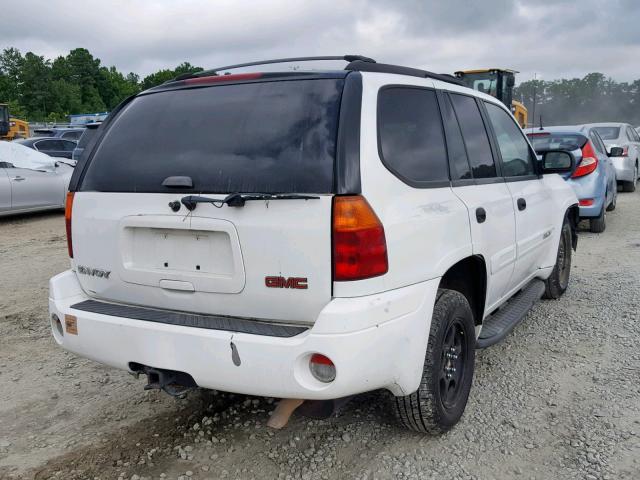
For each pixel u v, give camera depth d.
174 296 3.01
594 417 3.56
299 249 2.66
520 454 3.22
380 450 3.29
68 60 126.88
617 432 3.39
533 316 5.39
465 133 3.79
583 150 8.98
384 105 3.04
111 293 3.24
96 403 3.92
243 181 2.80
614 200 11.38
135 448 3.38
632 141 15.23
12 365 4.54
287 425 3.59
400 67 3.39
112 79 137.25
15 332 5.27
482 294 3.75
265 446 3.37
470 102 4.02
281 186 2.72
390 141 3.00
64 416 3.76
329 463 3.19
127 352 3.00
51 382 4.24
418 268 2.94
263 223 2.71
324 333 2.58
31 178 11.48
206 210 2.84
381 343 2.69
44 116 105.50
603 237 9.04
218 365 2.75
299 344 2.60
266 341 2.65
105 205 3.16
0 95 109.06
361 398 3.88
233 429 3.56
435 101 3.54
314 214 2.64
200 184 2.89
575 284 6.40
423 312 2.95
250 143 2.88
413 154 3.15
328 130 2.75
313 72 3.03
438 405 3.19
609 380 4.04
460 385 3.52
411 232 2.88
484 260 3.64
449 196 3.32
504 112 4.66
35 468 3.19
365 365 2.65
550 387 3.97
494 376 4.16
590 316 5.33
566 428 3.46
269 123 2.89
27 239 9.77
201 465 3.20
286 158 2.77
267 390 2.69
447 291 3.33
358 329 2.60
